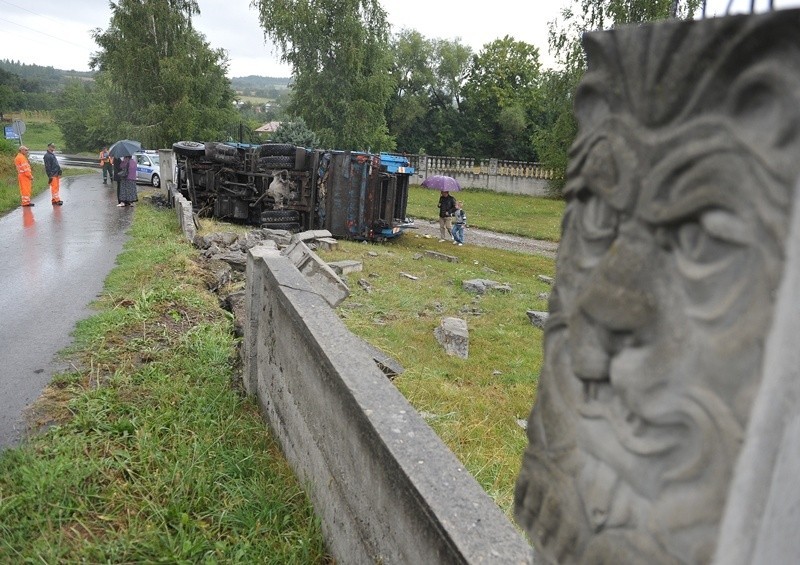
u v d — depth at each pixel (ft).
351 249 45.73
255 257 15.51
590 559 4.40
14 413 13.84
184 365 16.58
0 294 24.30
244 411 15.11
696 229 3.58
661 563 3.83
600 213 4.38
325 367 10.54
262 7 109.29
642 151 3.86
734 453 3.32
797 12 2.92
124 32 108.17
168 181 61.87
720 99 3.38
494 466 14.05
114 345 18.08
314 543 10.41
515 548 6.57
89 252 33.45
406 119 160.86
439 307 31.01
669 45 3.62
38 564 9.02
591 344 4.29
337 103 110.63
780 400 3.09
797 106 2.97
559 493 4.76
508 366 23.03
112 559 9.29
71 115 186.80
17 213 49.37
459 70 163.94
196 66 111.75
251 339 15.79
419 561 7.33
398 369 19.99
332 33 109.09
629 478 4.09
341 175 51.24
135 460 11.85
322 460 10.79
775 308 3.07
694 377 3.58
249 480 11.78
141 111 111.14
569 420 4.70
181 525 10.13
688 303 3.63
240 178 53.47
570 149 4.69
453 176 118.01
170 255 30.99
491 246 59.52
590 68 4.45
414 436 8.49
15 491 10.58
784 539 3.31
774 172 3.07
